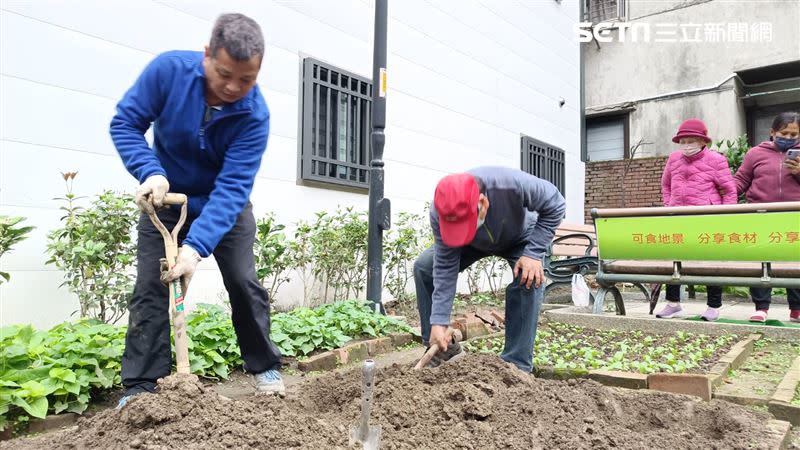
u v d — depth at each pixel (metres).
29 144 4.37
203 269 5.58
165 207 2.88
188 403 2.38
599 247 6.26
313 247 6.25
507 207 3.40
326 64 6.86
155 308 2.92
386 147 7.84
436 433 2.59
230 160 2.90
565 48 13.57
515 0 11.38
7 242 3.81
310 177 6.58
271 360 3.28
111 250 4.41
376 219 6.10
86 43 4.72
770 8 14.44
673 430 2.99
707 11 15.34
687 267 5.88
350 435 2.36
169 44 5.34
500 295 9.41
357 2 7.43
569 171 13.59
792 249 5.28
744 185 6.24
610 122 17.14
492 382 3.11
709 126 15.30
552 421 2.75
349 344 5.01
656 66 16.12
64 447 2.36
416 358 4.99
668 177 6.55
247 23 2.54
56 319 4.52
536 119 12.06
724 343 5.11
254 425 2.35
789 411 3.26
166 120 2.83
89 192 4.73
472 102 9.84
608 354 4.91
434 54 8.87
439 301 3.50
